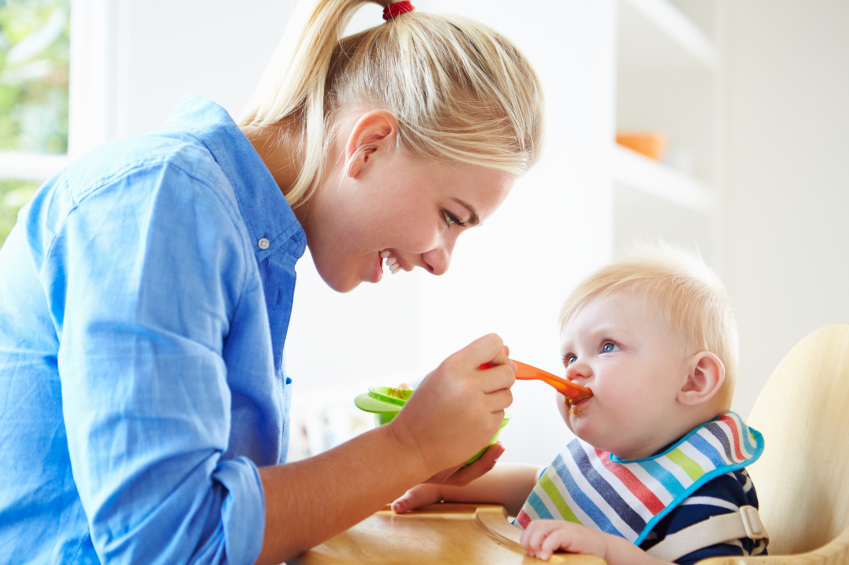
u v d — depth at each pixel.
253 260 0.67
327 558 0.64
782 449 0.89
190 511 0.54
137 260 0.57
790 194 2.10
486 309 1.77
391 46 0.79
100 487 0.54
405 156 0.75
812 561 0.66
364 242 0.78
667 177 1.87
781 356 2.09
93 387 0.55
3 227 1.78
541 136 0.84
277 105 0.79
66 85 1.87
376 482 0.62
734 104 2.20
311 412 1.65
